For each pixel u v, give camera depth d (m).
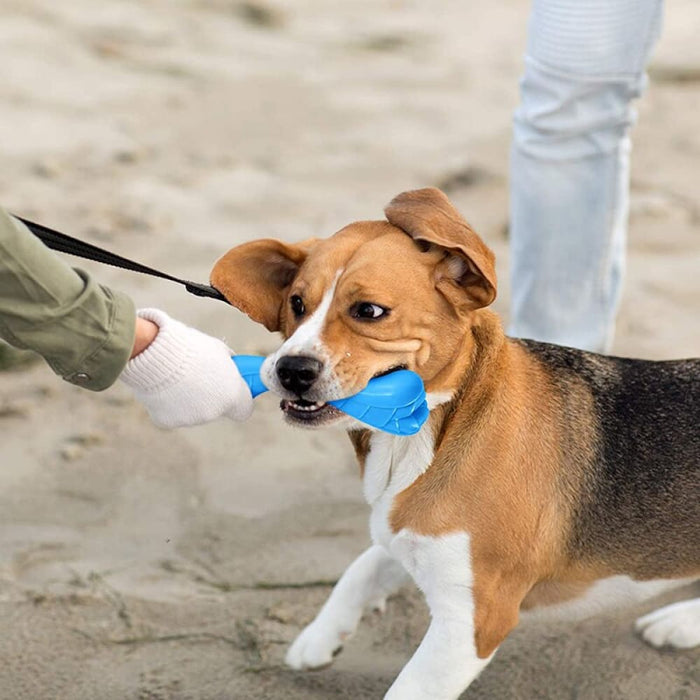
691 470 4.33
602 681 4.65
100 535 5.51
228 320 7.39
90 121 11.08
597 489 4.28
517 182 6.09
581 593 4.46
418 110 11.84
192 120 11.34
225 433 6.39
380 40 14.37
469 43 14.44
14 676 4.62
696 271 8.16
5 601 5.03
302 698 4.55
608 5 5.51
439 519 4.09
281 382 3.87
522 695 4.59
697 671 4.69
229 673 4.66
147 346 3.72
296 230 8.88
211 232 8.78
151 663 4.71
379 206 9.39
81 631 4.88
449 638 4.11
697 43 13.70
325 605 4.75
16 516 5.63
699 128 11.15
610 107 5.77
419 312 3.94
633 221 8.96
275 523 5.62
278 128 11.25
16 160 10.03
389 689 4.23
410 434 3.99
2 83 11.66
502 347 4.26
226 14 14.83
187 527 5.59
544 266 6.09
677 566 4.41
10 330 3.48
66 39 13.07
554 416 4.27
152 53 13.07
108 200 9.29
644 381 4.48
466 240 3.86
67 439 6.30
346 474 6.02
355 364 3.88
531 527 4.16
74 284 3.50
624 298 7.77
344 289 3.90
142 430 6.40
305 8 15.60
